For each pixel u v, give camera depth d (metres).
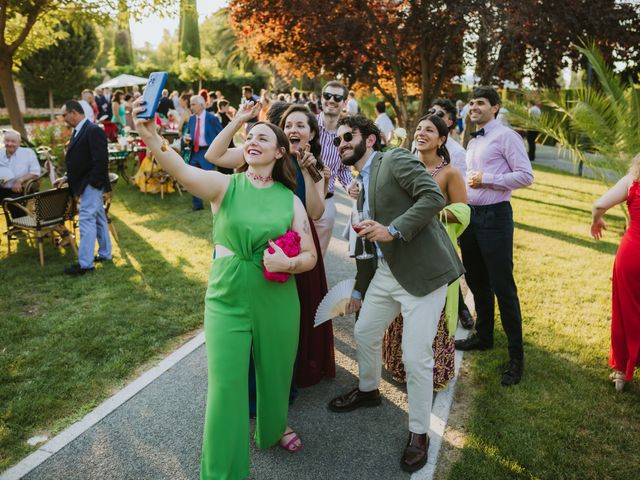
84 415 3.17
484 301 3.93
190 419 3.14
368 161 2.89
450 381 3.58
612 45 10.77
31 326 4.36
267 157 2.52
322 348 3.37
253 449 2.89
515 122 6.43
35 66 25.44
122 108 15.18
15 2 9.07
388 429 3.08
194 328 4.40
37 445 2.90
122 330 4.30
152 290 5.19
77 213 6.38
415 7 10.72
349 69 12.67
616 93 6.14
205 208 8.93
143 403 3.30
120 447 2.88
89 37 26.88
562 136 6.24
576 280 5.65
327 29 10.99
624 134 5.85
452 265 2.73
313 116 3.33
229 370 2.42
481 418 3.13
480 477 2.65
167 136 12.18
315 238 3.30
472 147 3.81
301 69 14.24
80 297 5.02
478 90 3.71
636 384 3.53
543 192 11.62
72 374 3.63
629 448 2.87
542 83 11.29
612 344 3.49
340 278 5.61
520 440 2.93
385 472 2.72
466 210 3.23
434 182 2.59
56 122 11.55
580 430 3.04
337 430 3.06
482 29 10.38
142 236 7.14
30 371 3.65
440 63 12.77
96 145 5.55
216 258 2.57
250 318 2.51
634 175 3.39
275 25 12.25
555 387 3.48
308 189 3.22
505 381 3.52
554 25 9.94
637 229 3.31
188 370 3.71
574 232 7.90
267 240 2.50
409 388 2.76
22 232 6.41
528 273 5.86
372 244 2.91
